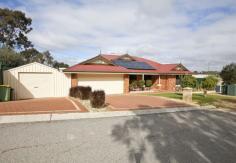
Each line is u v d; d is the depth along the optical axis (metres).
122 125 8.09
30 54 45.53
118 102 14.80
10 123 7.88
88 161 4.59
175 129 7.69
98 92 12.02
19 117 8.86
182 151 5.42
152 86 28.62
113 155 4.99
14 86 15.62
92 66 20.78
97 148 5.43
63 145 5.55
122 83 21.97
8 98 14.12
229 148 5.75
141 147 5.62
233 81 35.72
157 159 4.85
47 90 17.11
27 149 5.18
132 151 5.30
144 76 28.03
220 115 11.01
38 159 4.60
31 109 10.80
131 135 6.74
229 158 5.04
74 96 16.64
